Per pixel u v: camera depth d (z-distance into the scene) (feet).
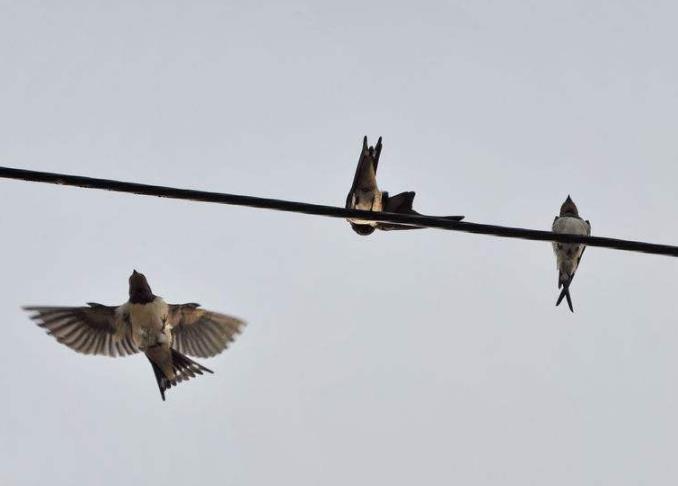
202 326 47.98
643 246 34.24
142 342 45.29
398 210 44.21
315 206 34.37
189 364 45.27
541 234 34.58
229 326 48.19
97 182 33.32
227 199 34.04
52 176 33.09
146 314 45.21
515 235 34.63
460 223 34.65
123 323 46.26
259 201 34.04
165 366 45.34
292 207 34.24
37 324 46.85
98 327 46.91
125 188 33.47
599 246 34.42
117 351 46.70
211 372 44.93
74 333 46.85
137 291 45.52
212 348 48.03
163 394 44.93
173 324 47.42
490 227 34.65
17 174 33.04
